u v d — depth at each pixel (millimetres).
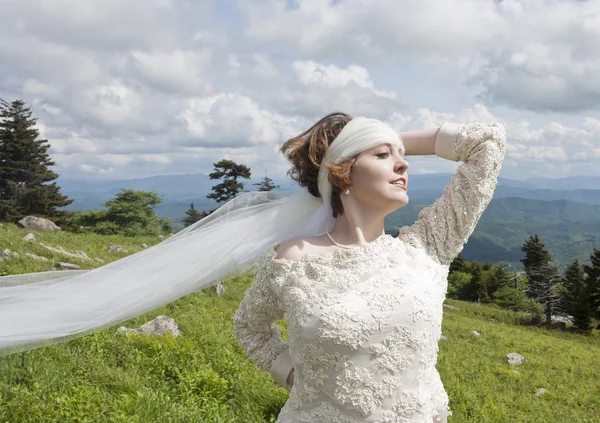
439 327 2055
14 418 3945
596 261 43094
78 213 53156
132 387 5371
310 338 1932
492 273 62375
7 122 43812
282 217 2410
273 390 6773
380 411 1914
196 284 2477
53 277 2537
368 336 1889
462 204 2086
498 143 2061
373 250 2033
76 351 6238
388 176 2035
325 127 2174
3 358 4969
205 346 8609
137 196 53406
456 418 8805
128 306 2441
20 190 42906
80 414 4129
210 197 43844
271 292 2156
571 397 12516
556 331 34906
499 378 13477
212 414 5238
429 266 2078
